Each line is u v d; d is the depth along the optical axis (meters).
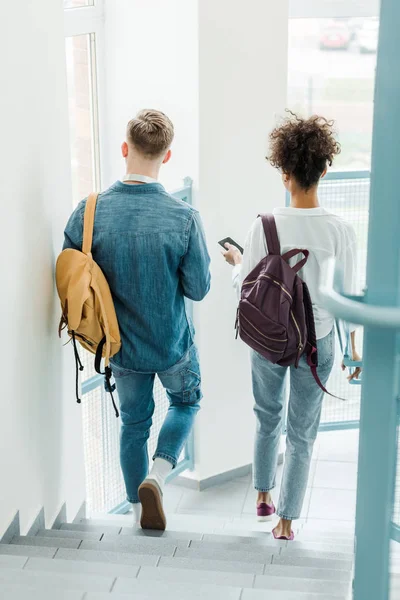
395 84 1.08
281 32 4.48
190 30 4.31
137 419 3.29
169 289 3.00
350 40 4.85
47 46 2.97
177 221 2.93
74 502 3.59
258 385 3.28
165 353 3.10
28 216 2.83
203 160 4.49
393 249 1.14
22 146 2.75
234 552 3.00
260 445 3.46
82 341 3.01
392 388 1.22
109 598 2.08
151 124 2.92
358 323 1.08
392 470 1.26
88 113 4.70
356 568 1.34
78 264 2.90
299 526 4.46
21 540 2.86
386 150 1.11
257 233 3.00
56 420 3.28
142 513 3.28
